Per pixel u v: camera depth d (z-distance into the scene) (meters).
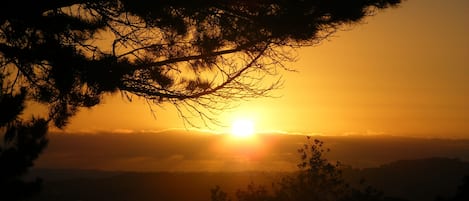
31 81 7.73
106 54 7.84
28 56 7.27
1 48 7.24
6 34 7.17
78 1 7.39
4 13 6.82
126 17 7.90
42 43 7.34
